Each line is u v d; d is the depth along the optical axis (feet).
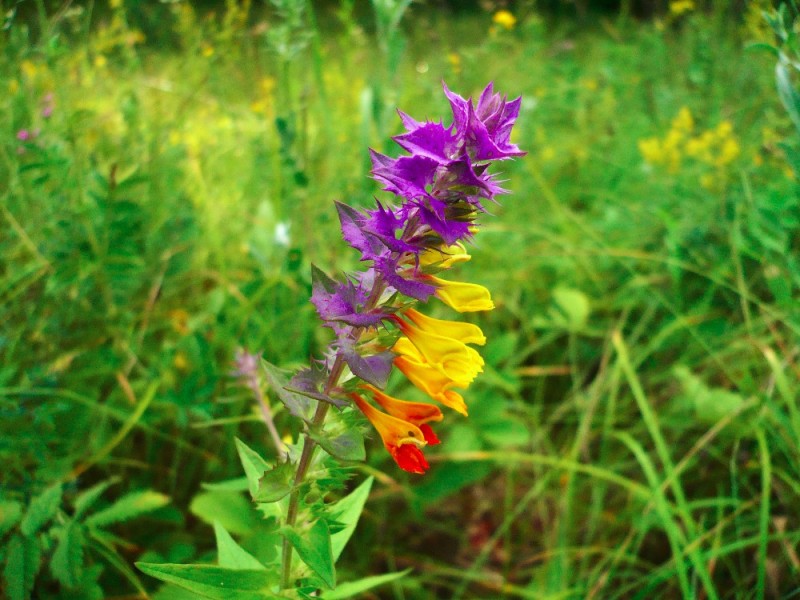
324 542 0.44
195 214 1.01
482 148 0.38
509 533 0.96
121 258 0.85
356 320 0.42
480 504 1.00
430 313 1.08
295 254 0.89
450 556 0.93
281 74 1.06
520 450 1.04
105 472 0.82
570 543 0.87
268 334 0.89
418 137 0.38
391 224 0.40
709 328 1.07
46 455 0.73
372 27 2.02
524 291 1.23
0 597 0.63
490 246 1.24
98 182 0.83
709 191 1.24
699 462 0.94
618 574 0.81
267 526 0.75
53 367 0.80
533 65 1.63
